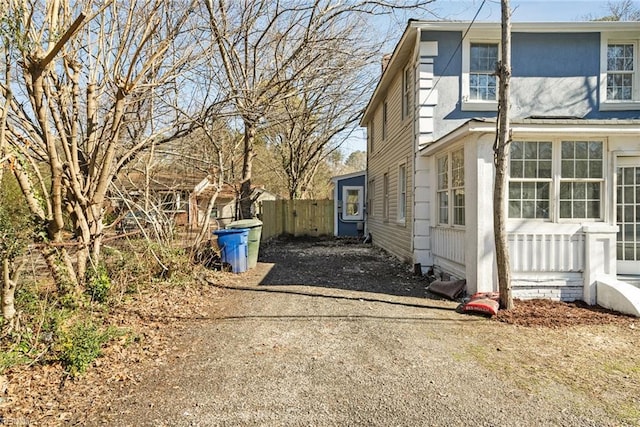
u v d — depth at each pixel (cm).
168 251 754
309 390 340
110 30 657
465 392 335
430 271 870
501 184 556
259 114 882
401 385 349
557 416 297
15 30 434
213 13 836
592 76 859
